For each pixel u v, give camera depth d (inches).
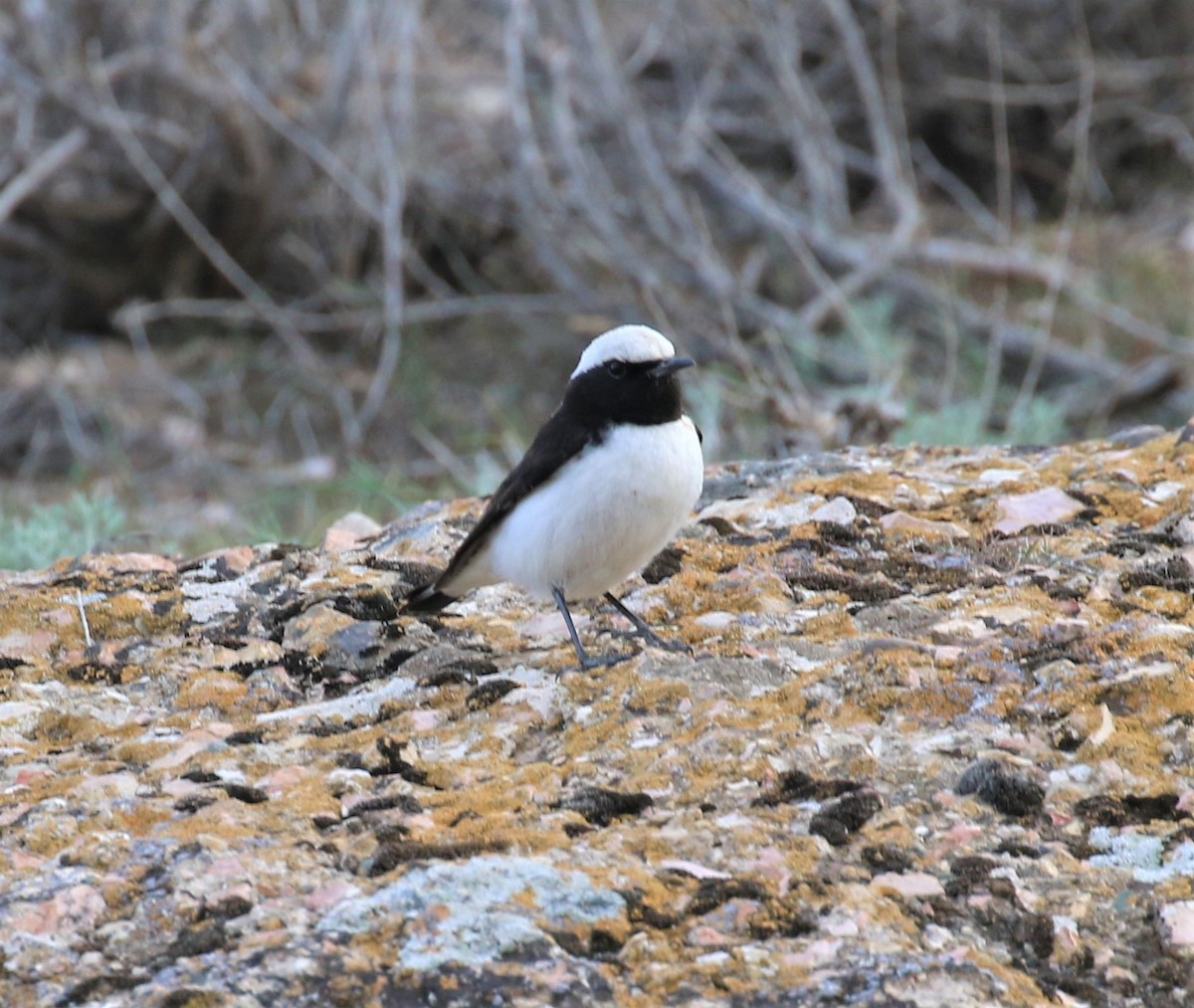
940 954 238.2
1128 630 331.3
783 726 303.7
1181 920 244.4
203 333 1084.5
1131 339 1008.2
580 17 1074.1
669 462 351.6
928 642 340.2
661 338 354.0
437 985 234.7
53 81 976.3
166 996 233.5
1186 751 286.4
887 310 943.0
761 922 245.3
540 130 1082.7
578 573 360.2
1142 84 1227.2
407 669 362.6
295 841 275.3
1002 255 1041.5
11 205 970.7
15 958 245.1
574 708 329.7
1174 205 1208.2
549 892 251.9
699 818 276.2
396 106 1023.0
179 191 1041.5
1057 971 239.3
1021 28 1229.1
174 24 992.2
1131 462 449.4
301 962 239.5
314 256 1067.3
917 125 1250.6
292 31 1065.5
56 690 358.6
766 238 1055.6
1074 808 274.4
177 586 418.9
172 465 915.4
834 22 1184.8
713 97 1157.7
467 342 1050.1
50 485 910.4
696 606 382.3
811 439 643.5
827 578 385.7
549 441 354.9
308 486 837.8
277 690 360.5
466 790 295.6
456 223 1075.3
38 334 1083.3
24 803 292.5
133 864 267.3
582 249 1038.4
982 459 476.1
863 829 269.9
